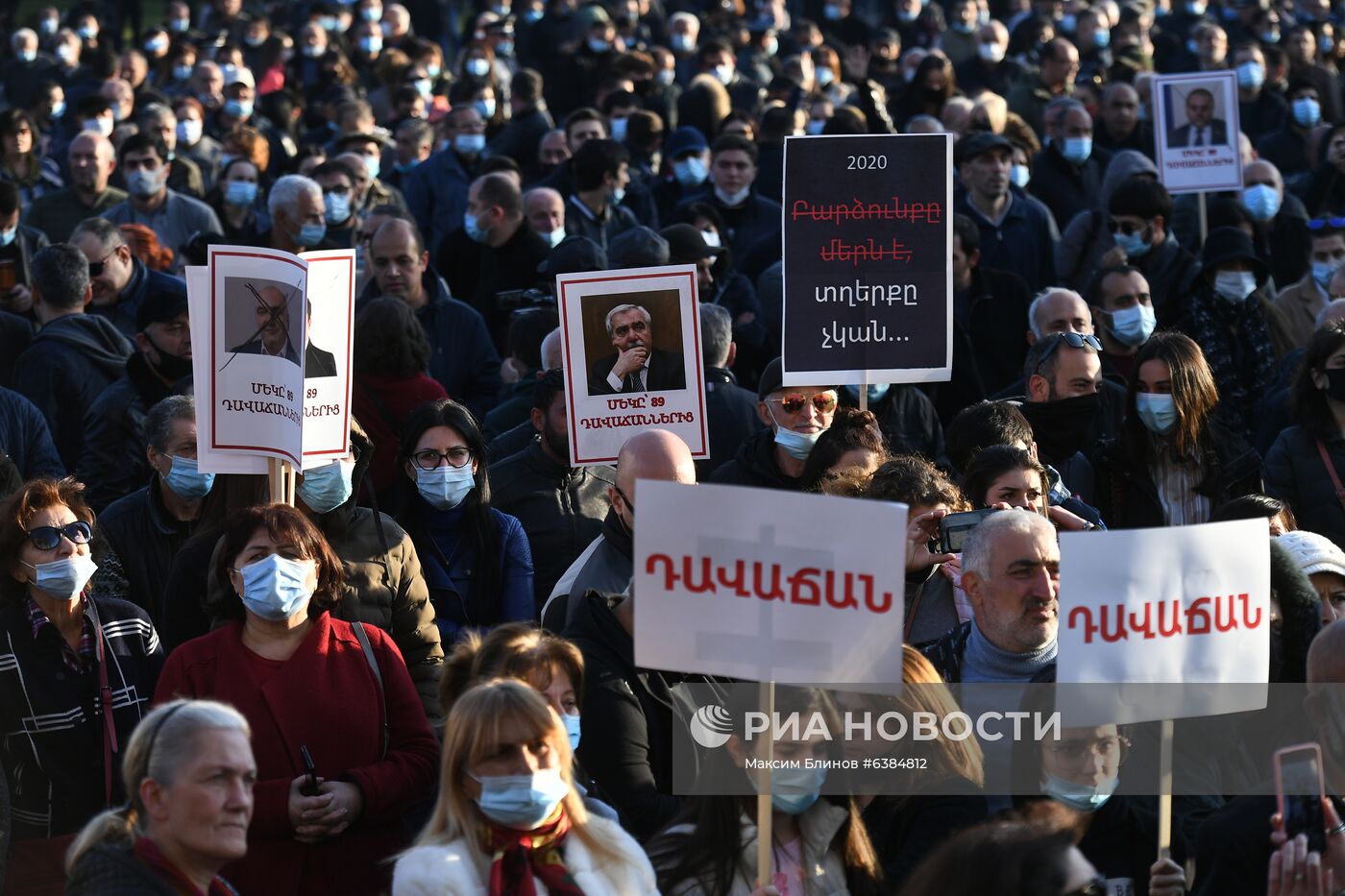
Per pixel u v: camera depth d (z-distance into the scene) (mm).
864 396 11961
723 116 28469
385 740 9359
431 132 28312
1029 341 15664
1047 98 29969
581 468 12773
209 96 31344
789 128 25625
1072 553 8156
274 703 9117
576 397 12070
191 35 38531
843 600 7742
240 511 9234
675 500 7816
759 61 37562
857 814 8312
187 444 11484
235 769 7391
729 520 7805
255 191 23047
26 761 9695
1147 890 8664
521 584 11586
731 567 7805
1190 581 8180
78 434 15289
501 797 7461
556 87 34375
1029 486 10578
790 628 7773
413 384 13375
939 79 28438
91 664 9828
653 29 40094
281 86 35500
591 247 16812
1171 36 37312
